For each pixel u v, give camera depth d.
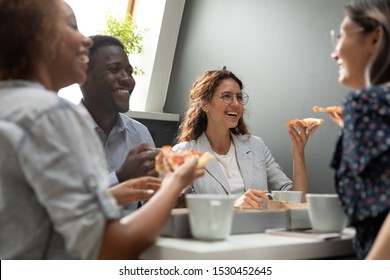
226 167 2.56
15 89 1.03
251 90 3.38
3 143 0.95
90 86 2.21
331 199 1.21
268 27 3.28
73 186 0.95
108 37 2.25
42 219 0.99
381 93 1.00
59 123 0.97
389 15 1.11
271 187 2.70
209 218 1.07
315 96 2.96
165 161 1.21
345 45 1.18
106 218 0.98
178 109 3.92
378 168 0.98
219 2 3.64
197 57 3.79
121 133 2.27
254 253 1.00
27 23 1.04
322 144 2.89
